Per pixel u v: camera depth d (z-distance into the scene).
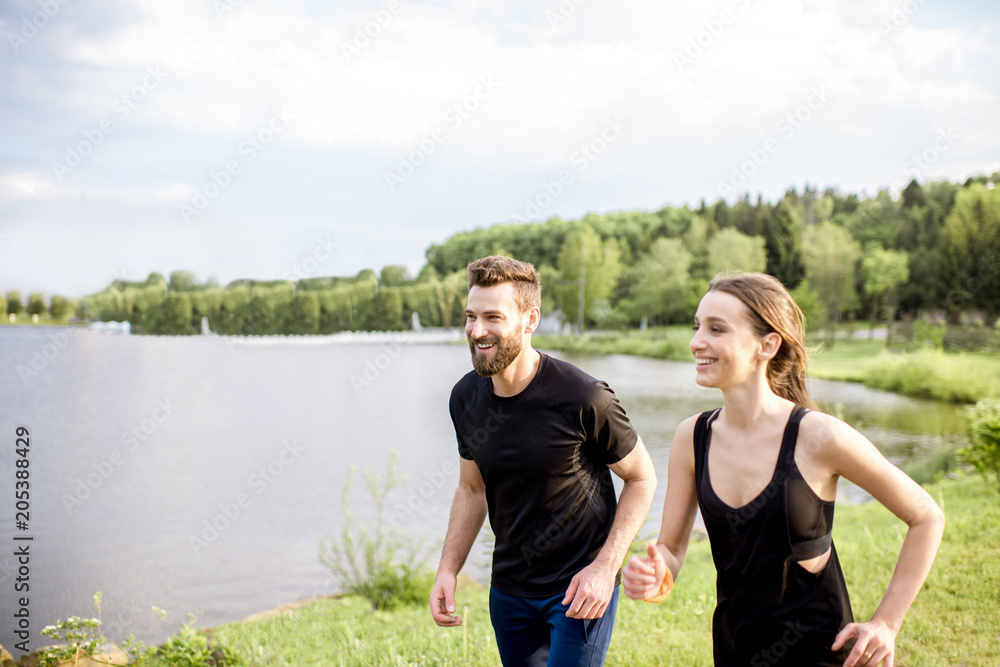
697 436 2.00
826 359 38.50
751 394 1.85
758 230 62.84
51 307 66.75
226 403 28.81
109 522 10.95
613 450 2.44
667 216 96.12
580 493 2.45
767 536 1.77
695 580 5.70
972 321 39.97
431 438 20.28
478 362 2.33
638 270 69.88
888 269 50.22
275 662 4.58
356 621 5.57
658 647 4.18
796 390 1.96
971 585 4.64
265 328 76.50
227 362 49.31
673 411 23.22
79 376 39.12
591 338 63.50
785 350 1.91
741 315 1.83
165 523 10.89
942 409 22.92
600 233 89.06
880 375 29.91
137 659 4.34
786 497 1.75
